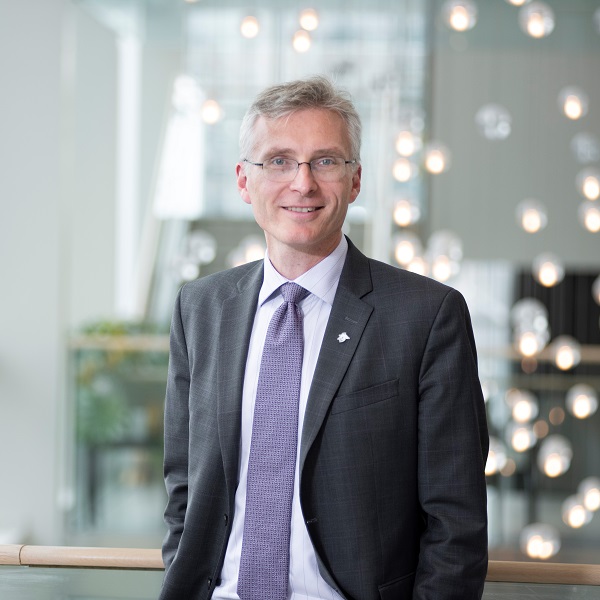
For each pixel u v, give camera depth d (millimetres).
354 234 7348
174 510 1929
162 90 9297
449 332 1711
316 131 1693
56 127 5949
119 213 9312
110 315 8703
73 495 6094
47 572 1965
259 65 6547
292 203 1709
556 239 7797
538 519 6211
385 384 1698
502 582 1919
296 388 1739
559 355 5598
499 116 5934
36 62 5930
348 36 6465
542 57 7707
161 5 6098
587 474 6219
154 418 6125
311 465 1688
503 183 7746
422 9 6133
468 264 7805
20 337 5996
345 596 1684
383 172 7152
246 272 1932
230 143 7645
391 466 1694
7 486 5984
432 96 7488
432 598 1663
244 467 1755
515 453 6238
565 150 7754
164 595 1800
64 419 6090
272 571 1705
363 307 1743
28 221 5969
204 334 1889
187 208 7863
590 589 1901
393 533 1701
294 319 1775
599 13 5812
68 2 5961
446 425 1695
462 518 1684
